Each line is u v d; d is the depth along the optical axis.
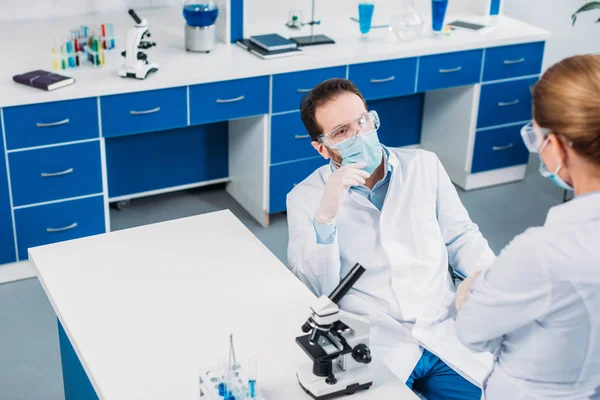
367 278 2.19
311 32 3.98
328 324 1.57
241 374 1.57
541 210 4.30
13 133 3.24
